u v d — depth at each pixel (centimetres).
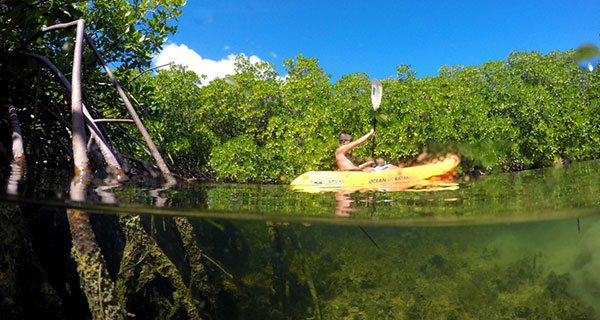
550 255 1336
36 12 317
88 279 283
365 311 977
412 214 287
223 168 1127
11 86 411
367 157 1105
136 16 600
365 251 1513
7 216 298
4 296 271
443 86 1606
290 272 1071
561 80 1603
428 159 598
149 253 531
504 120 1265
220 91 1548
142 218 559
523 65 1703
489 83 1636
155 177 412
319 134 1170
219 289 812
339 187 500
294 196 394
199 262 664
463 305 936
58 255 402
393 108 1227
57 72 366
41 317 324
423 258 1411
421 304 977
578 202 335
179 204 267
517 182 523
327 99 1427
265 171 1129
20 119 452
